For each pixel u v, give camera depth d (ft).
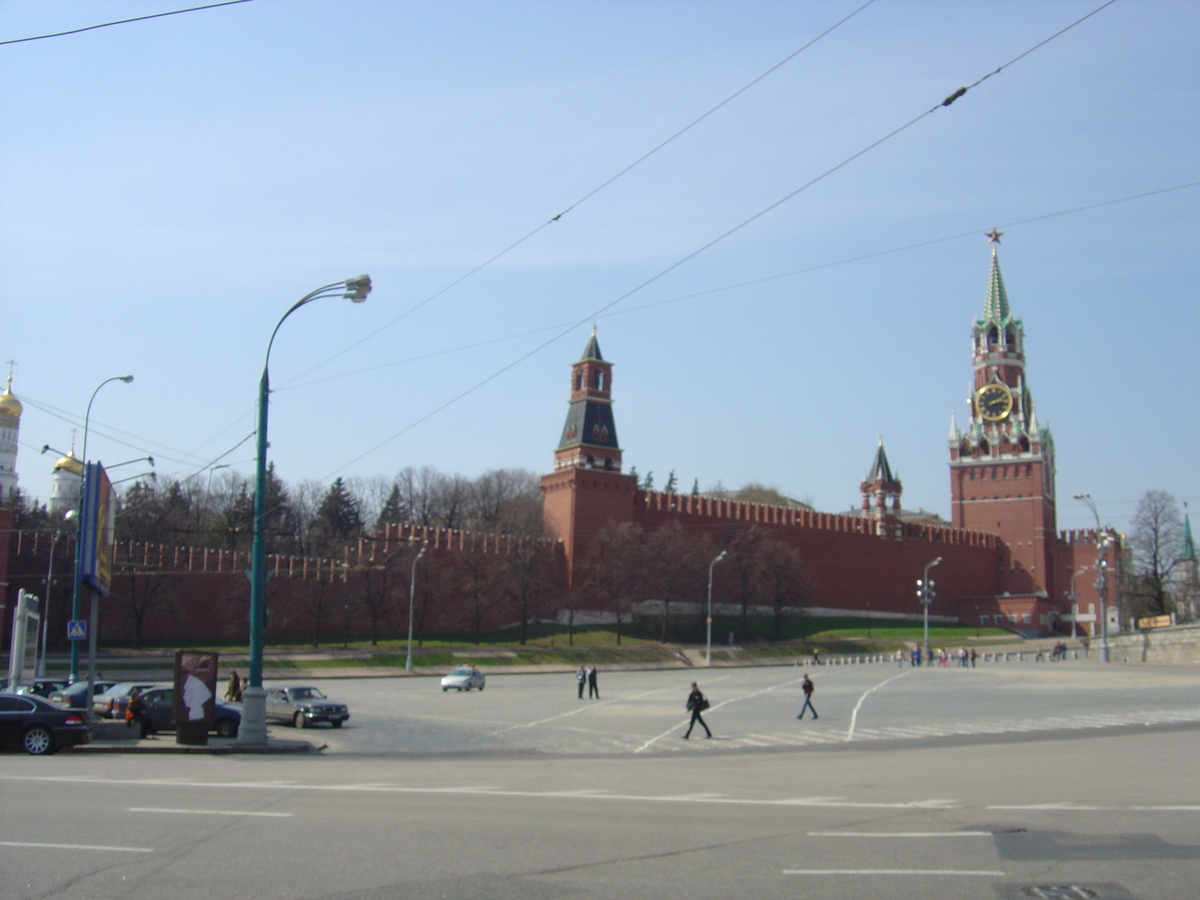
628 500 337.52
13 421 274.57
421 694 169.68
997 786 56.85
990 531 433.07
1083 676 203.82
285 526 390.01
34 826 40.45
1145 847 37.32
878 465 426.92
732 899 29.99
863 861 35.01
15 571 240.94
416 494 453.99
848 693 161.38
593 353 346.74
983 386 444.14
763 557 336.90
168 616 253.44
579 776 63.00
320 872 33.12
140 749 79.92
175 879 32.19
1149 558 322.14
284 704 115.03
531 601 294.66
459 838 38.60
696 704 100.22
